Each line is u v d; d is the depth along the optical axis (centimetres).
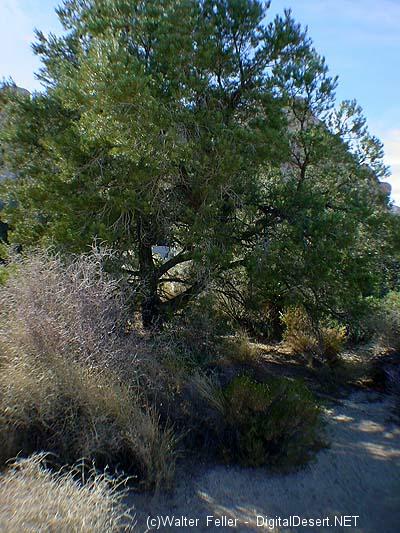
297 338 1032
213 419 636
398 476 607
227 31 850
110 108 743
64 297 594
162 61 803
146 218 877
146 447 549
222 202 838
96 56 765
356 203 911
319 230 841
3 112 930
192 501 532
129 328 717
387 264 1051
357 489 575
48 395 538
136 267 896
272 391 665
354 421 761
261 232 897
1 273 738
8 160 888
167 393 652
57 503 386
